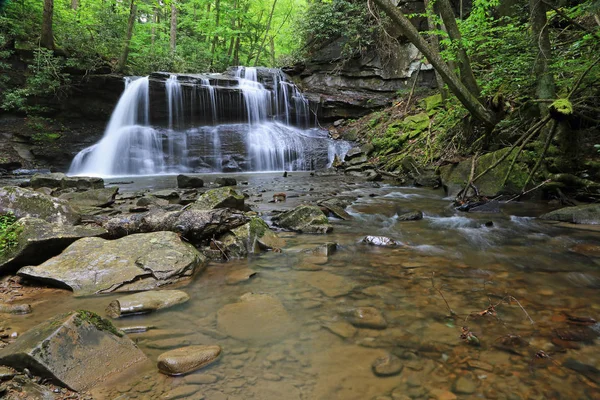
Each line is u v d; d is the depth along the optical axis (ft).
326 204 22.11
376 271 11.68
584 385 5.94
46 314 8.53
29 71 44.11
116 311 8.56
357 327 8.02
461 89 25.30
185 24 84.33
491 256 13.16
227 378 6.22
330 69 60.85
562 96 24.39
